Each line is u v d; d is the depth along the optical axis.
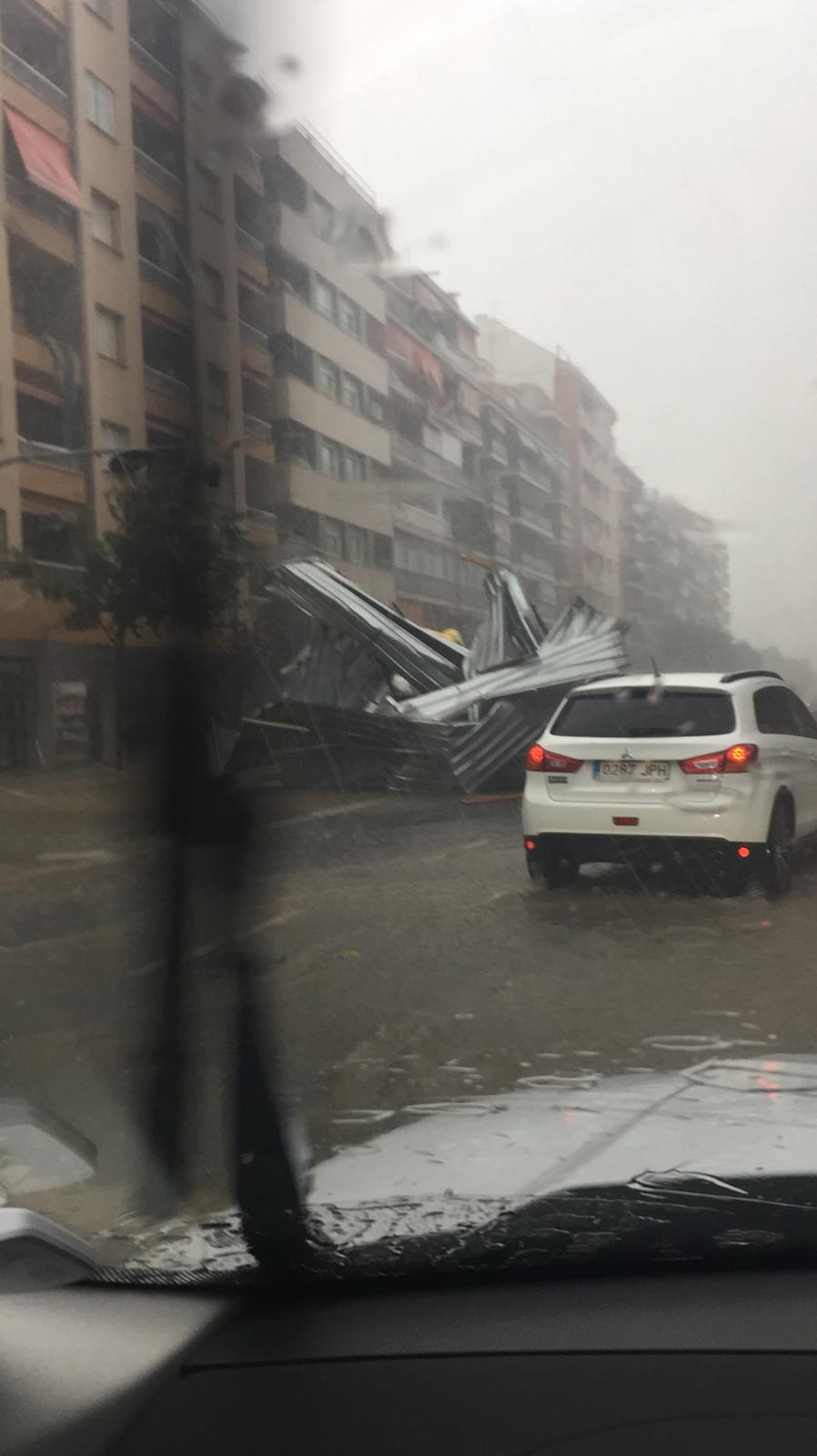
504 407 72.06
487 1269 2.68
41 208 32.88
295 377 47.00
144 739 28.14
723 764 9.30
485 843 14.11
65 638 32.38
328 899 10.38
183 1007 6.80
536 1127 3.52
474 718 22.08
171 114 39.09
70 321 34.00
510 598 25.83
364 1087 5.04
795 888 9.89
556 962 7.56
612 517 97.88
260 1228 2.83
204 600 29.67
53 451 32.81
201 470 30.72
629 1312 2.56
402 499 57.31
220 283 42.09
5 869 13.15
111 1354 2.46
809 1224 2.68
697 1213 2.74
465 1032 5.99
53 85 33.69
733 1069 4.32
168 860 13.45
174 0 38.28
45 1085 5.32
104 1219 3.31
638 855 9.51
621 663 25.72
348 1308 2.64
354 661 25.28
